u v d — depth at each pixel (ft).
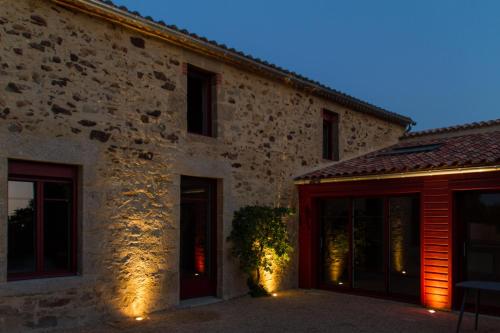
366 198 27.66
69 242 18.83
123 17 19.81
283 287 28.68
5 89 16.67
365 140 35.81
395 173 24.89
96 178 19.31
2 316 16.14
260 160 27.32
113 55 20.26
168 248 22.04
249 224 24.85
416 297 24.85
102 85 19.77
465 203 23.53
